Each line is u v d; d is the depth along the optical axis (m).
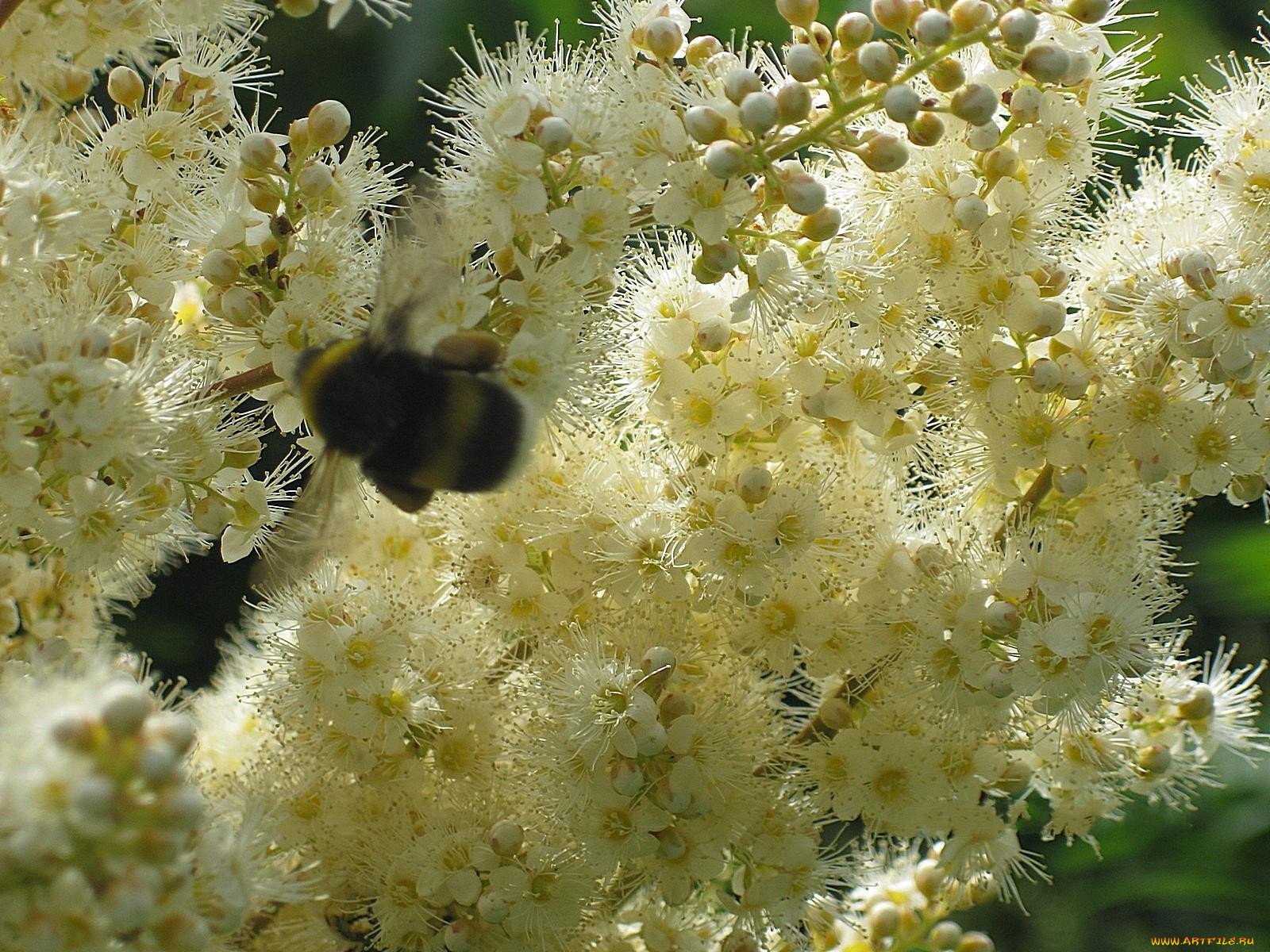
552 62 0.11
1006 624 0.11
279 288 0.11
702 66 0.11
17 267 0.10
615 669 0.11
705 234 0.11
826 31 0.11
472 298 0.11
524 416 0.11
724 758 0.11
